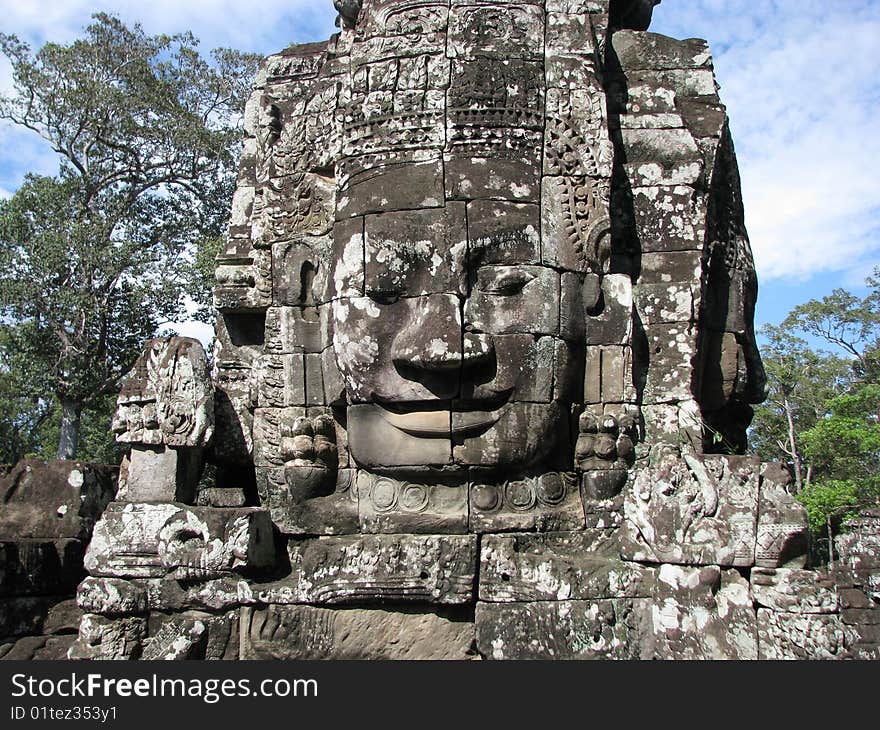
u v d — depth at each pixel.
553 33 5.39
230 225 6.30
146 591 5.07
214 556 4.98
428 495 5.05
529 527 4.94
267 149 6.15
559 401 5.02
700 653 4.30
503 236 4.98
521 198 5.06
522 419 4.89
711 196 5.86
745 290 6.15
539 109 5.20
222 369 6.24
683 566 4.46
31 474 6.50
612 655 4.53
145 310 16.86
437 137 5.09
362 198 5.16
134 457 5.41
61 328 16.34
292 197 5.83
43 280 16.19
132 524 5.19
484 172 5.05
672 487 4.55
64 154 18.25
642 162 5.72
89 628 5.05
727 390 5.93
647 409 5.36
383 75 5.29
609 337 5.20
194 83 18.53
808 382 18.80
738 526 4.36
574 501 5.11
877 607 4.77
